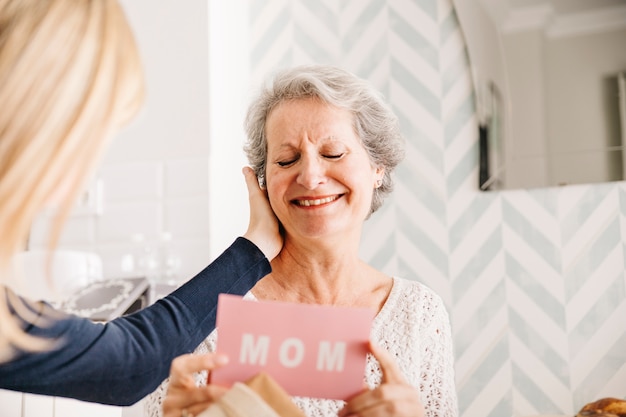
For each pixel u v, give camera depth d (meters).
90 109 0.75
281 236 1.38
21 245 0.78
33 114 0.73
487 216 2.24
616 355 2.07
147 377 1.02
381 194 1.50
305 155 1.29
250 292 1.38
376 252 2.33
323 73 1.36
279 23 2.57
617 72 2.14
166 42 2.39
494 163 2.24
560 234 2.17
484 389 2.16
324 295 1.39
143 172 2.36
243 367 0.94
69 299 1.97
